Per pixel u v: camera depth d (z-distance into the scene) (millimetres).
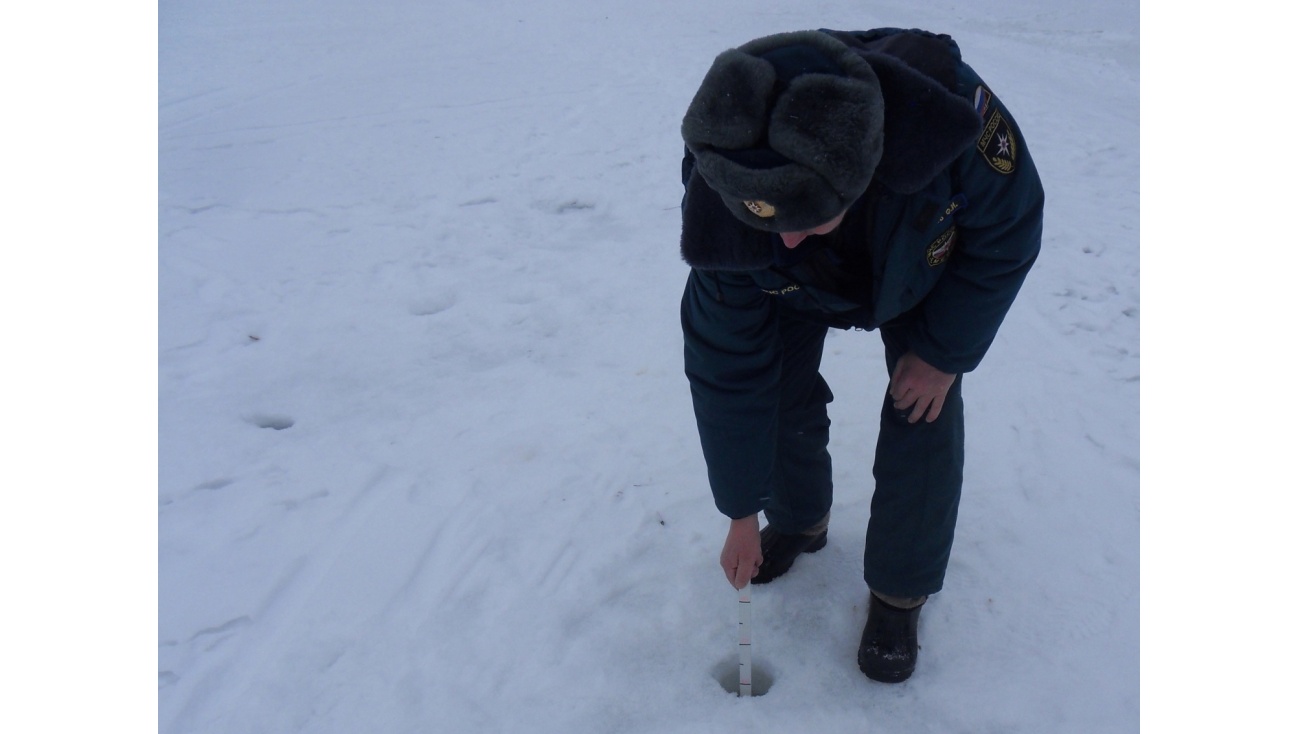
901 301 1572
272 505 2676
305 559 2459
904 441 1810
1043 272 3898
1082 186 5016
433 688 2061
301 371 3406
